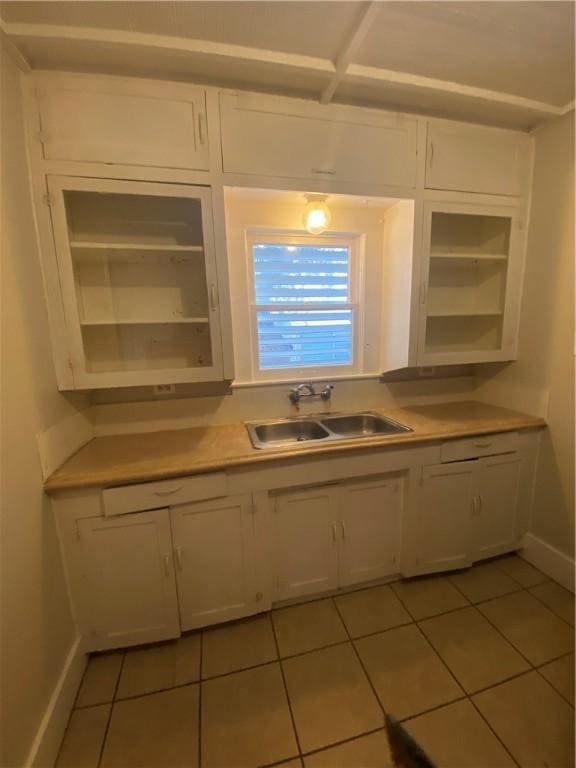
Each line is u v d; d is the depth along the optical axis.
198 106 1.43
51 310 1.42
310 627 1.61
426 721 1.21
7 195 1.18
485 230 2.16
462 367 2.40
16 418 1.13
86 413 1.74
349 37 1.25
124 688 1.35
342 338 2.26
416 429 1.79
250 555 1.57
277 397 2.10
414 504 1.77
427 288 1.88
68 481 1.30
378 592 1.81
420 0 1.11
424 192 1.76
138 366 1.82
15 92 1.25
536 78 1.51
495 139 1.83
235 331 2.02
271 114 1.51
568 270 1.76
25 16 1.12
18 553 1.08
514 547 2.03
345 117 1.59
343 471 1.64
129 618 1.45
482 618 1.64
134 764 1.12
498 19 1.19
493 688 1.31
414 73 1.46
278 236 2.06
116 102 1.37
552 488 1.90
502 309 2.06
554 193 1.80
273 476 1.55
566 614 1.66
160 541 1.43
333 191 1.62
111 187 1.40
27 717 1.04
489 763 1.09
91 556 1.38
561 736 1.15
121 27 1.17
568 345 1.79
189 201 1.57
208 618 1.55
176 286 1.82
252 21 1.17
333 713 1.24
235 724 1.22
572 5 1.14
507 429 1.85
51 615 1.23
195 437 1.79
